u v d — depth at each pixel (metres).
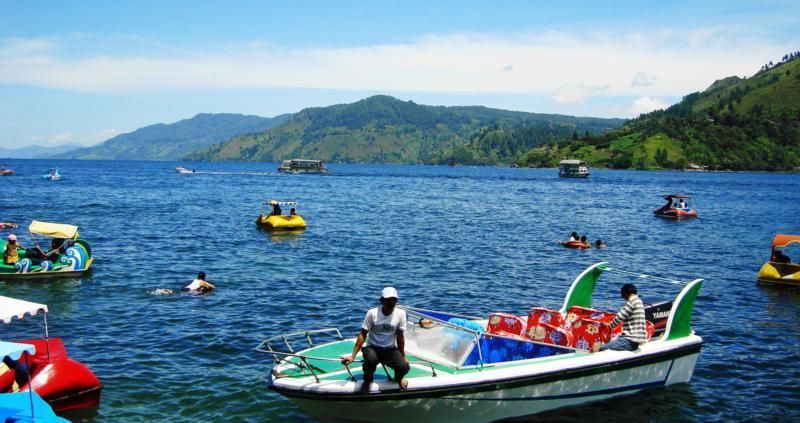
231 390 13.16
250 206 61.25
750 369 15.45
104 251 30.70
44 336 16.66
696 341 14.12
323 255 30.97
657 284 26.23
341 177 164.88
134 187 94.31
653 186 134.88
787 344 17.62
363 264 28.67
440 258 31.02
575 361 12.46
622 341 13.29
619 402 13.13
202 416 11.94
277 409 12.31
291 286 23.41
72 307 19.80
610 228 49.28
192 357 15.18
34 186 90.75
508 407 11.95
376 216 53.56
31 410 10.42
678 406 13.08
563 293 23.69
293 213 42.25
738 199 94.12
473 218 53.88
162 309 19.70
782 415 12.82
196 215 50.53
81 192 78.69
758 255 35.53
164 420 11.70
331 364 11.93
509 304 21.72
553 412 12.52
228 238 36.62
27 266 23.88
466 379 11.33
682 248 38.00
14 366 11.66
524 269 28.66
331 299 21.45
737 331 18.89
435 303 21.48
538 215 59.09
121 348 15.75
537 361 12.30
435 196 86.12
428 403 11.21
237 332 17.31
